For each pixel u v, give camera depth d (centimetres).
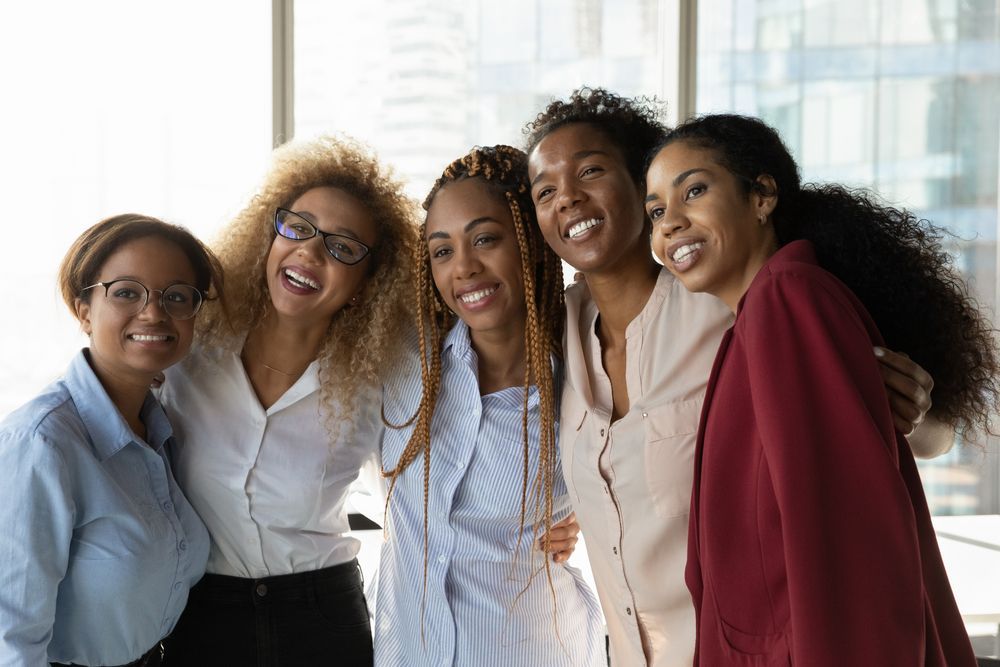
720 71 359
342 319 182
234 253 181
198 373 174
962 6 366
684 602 153
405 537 174
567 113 160
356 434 180
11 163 304
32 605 134
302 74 329
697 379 150
